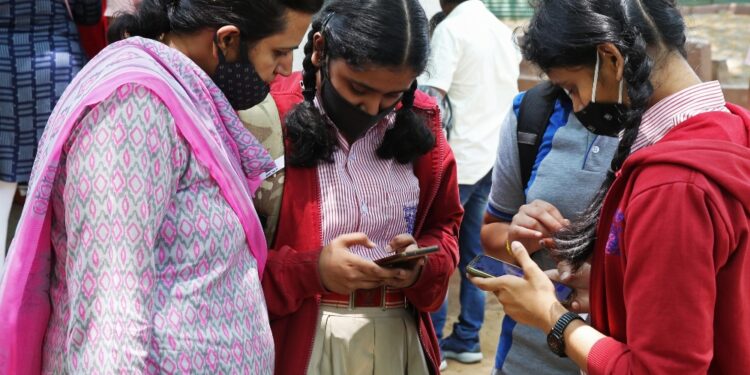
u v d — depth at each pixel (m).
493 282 1.88
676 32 1.68
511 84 4.48
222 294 1.65
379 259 2.07
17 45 3.02
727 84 6.84
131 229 1.49
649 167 1.57
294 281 2.09
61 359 1.59
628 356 1.61
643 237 1.53
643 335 1.54
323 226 2.16
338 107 2.08
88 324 1.49
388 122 2.24
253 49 1.72
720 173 1.51
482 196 4.45
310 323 2.15
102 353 1.46
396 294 2.26
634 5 1.66
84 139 1.51
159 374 1.54
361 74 1.95
